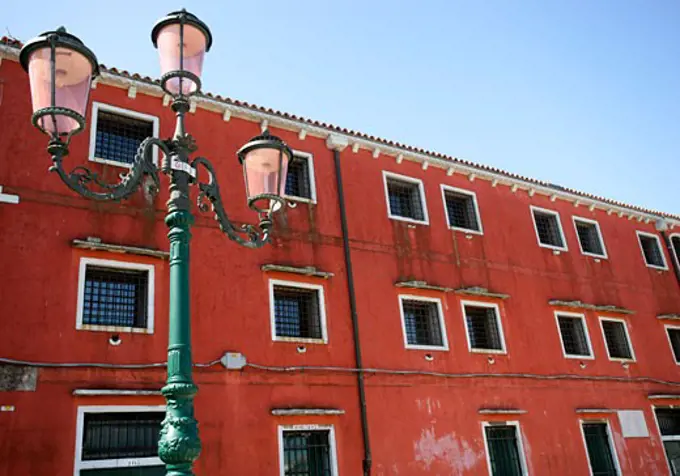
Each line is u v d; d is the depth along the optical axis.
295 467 12.30
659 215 22.95
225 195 13.73
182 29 6.32
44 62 5.42
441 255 16.48
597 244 20.56
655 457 17.69
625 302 19.94
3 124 11.68
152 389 11.07
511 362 16.22
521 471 15.12
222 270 12.91
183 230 5.74
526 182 19.33
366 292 14.71
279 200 6.64
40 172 11.68
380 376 13.95
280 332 13.38
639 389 18.50
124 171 12.55
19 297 10.62
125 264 11.75
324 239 14.69
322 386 13.09
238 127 14.63
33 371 10.27
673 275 22.14
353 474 12.69
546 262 18.66
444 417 14.41
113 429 10.67
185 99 6.27
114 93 13.15
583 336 18.34
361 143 16.33
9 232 10.96
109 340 11.11
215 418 11.60
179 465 4.90
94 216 11.89
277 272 13.53
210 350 12.09
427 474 13.57
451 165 17.83
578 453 16.20
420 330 15.49
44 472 9.78
